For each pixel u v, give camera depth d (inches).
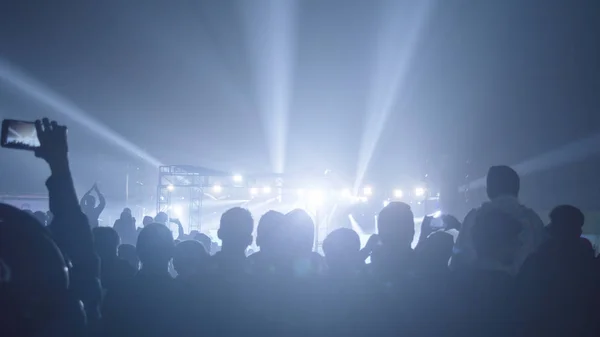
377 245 211.2
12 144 112.3
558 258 148.2
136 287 161.5
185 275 203.6
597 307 143.3
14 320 64.0
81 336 72.7
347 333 151.6
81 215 110.6
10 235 65.5
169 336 155.1
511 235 143.7
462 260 169.5
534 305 142.7
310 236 168.7
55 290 67.5
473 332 143.6
